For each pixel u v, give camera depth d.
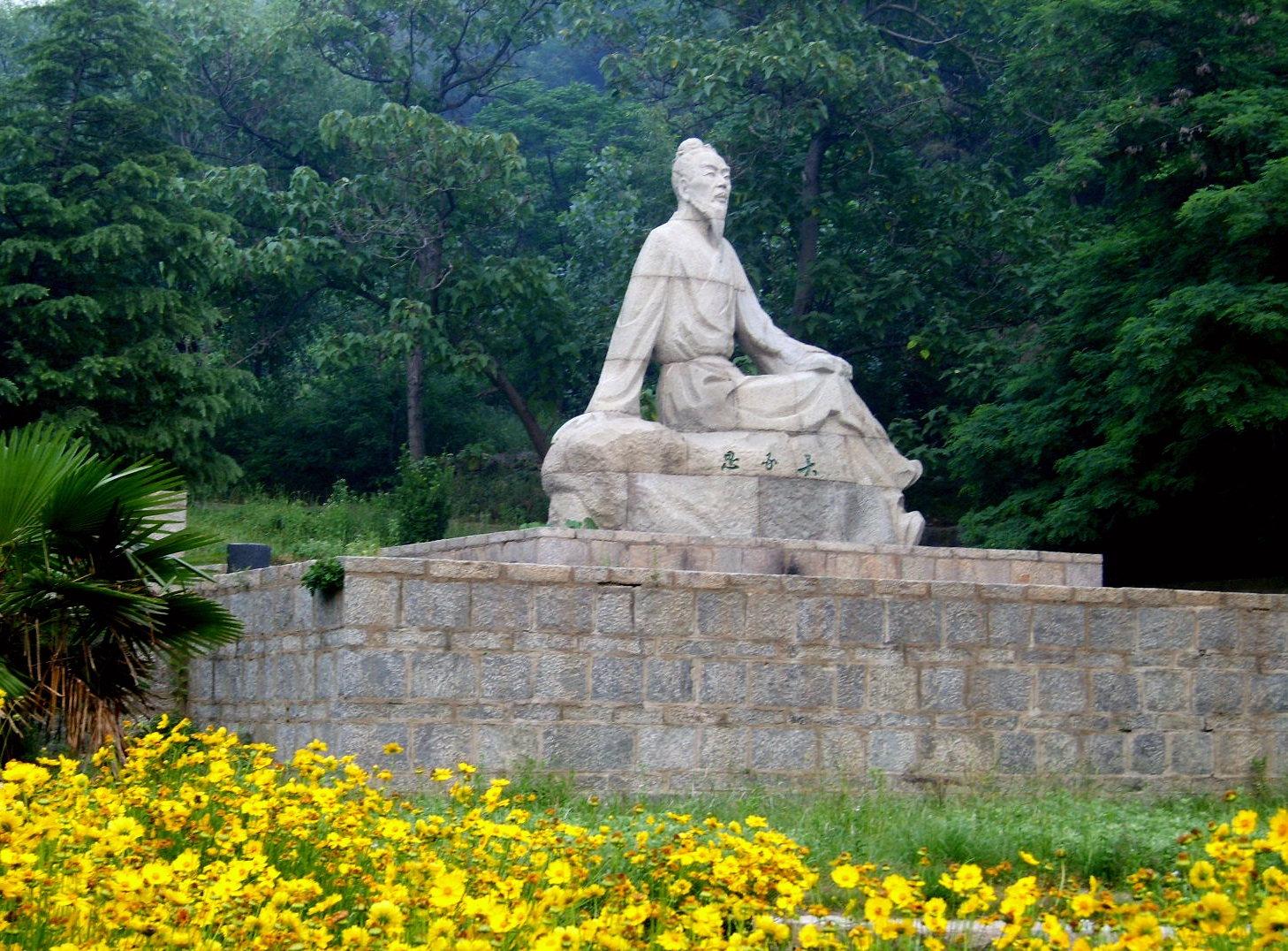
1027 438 22.22
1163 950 5.65
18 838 6.73
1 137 24.95
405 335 27.56
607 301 30.23
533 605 11.34
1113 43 22.28
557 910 6.28
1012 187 30.31
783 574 13.52
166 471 10.95
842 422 15.23
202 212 26.61
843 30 26.98
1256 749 12.97
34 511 10.57
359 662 10.95
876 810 10.47
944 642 12.22
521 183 35.41
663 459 14.60
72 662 10.79
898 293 26.89
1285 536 22.00
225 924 6.13
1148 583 24.00
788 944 6.68
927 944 5.93
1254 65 21.36
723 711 11.62
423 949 5.76
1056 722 12.41
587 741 11.30
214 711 13.69
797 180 28.20
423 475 25.78
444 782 10.93
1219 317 18.59
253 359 34.69
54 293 25.41
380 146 28.83
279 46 34.25
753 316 15.68
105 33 26.17
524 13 33.78
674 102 30.64
